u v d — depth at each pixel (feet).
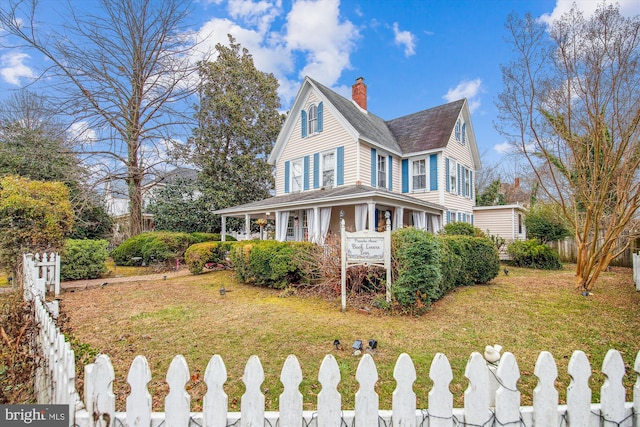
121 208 85.46
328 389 5.77
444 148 46.26
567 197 35.60
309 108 50.01
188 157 61.72
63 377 6.27
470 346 13.48
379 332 15.15
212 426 5.64
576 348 13.48
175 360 5.80
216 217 64.90
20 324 10.96
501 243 49.01
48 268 25.44
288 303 21.29
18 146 55.26
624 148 21.89
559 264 41.39
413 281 18.49
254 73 73.36
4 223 24.91
